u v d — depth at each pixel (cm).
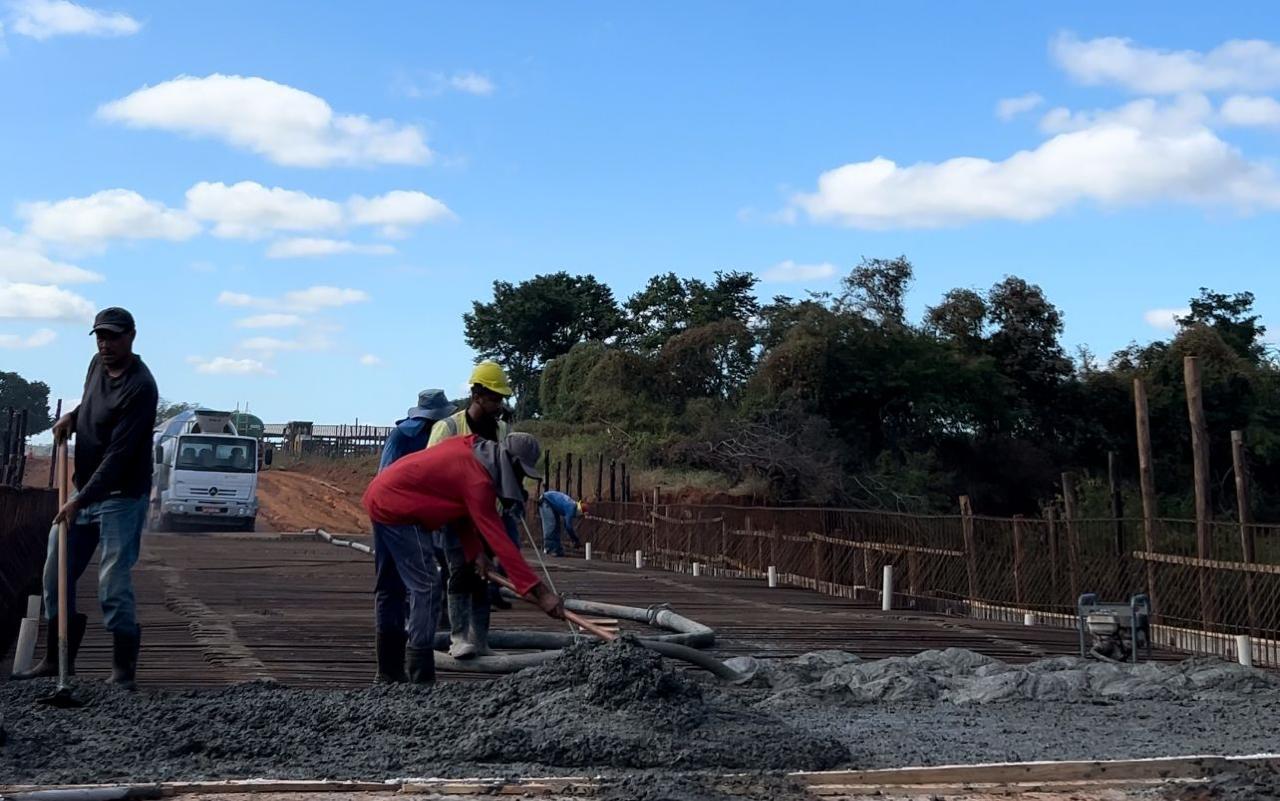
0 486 892
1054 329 4106
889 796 443
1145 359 4109
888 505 3450
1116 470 1312
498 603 918
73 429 658
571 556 2555
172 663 788
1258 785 451
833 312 3797
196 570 1669
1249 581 1027
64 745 501
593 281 5750
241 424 4256
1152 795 449
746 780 453
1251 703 683
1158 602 1141
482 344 5631
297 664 789
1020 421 3931
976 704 682
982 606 1339
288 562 1848
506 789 439
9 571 941
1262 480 3819
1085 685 732
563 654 562
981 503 3828
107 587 641
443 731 527
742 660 778
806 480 3406
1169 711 657
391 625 675
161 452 3231
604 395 4053
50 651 673
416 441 775
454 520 658
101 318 633
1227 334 4344
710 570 2014
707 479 3475
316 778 454
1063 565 1259
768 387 3706
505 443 638
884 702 686
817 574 1641
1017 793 452
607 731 498
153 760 487
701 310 4781
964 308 4116
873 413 3800
